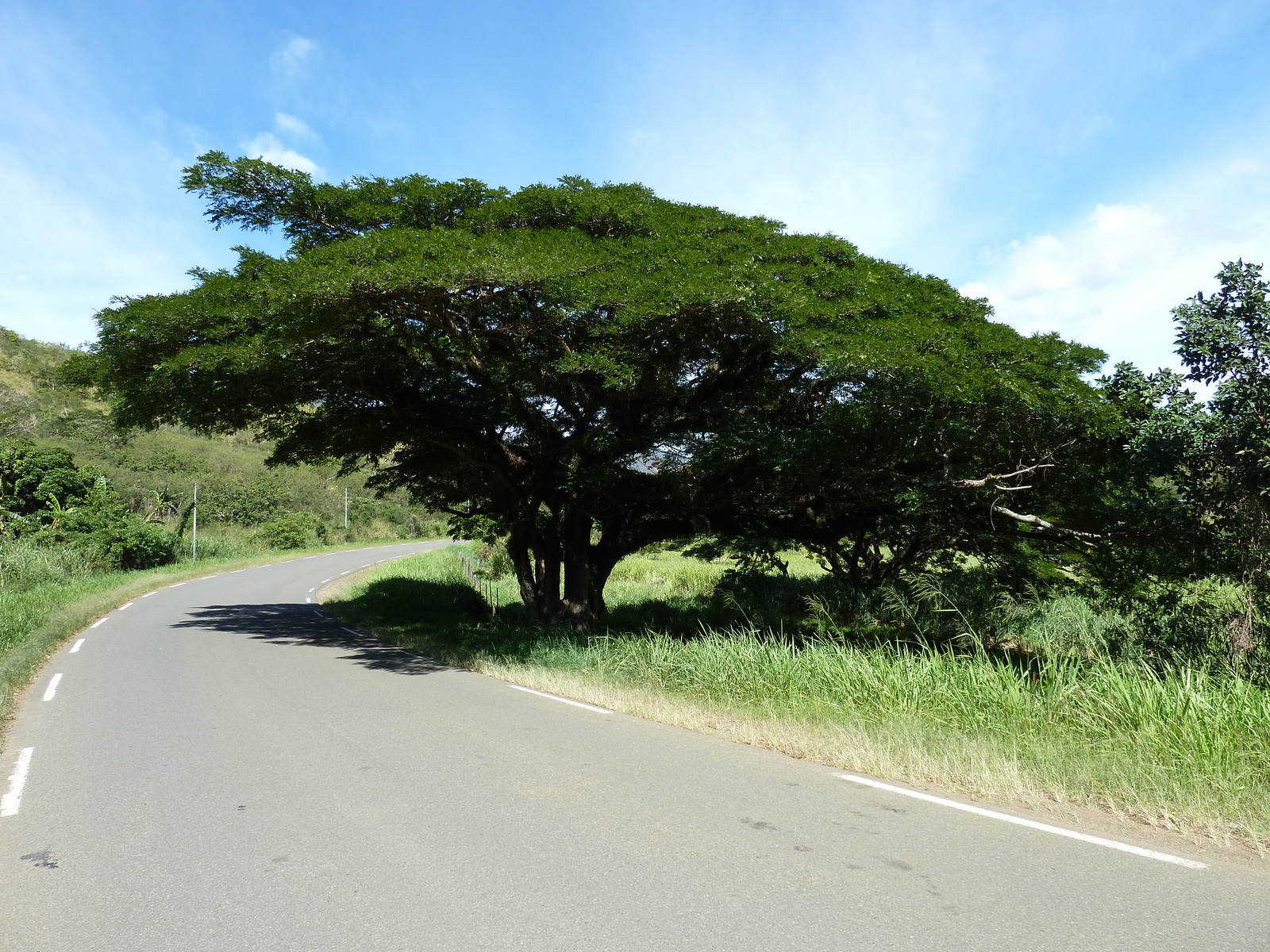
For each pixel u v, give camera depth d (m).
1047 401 8.99
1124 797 5.18
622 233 11.48
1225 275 8.54
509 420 14.34
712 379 12.52
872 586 18.64
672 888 3.88
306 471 71.62
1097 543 10.77
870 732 6.84
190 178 10.97
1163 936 3.37
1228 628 8.86
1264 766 5.39
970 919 3.54
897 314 10.61
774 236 11.74
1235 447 8.30
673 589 24.75
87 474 33.91
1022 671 8.11
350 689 9.39
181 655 12.15
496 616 17.38
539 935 3.41
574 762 6.17
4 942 3.38
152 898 3.80
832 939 3.35
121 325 10.55
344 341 10.66
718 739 6.98
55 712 8.09
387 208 10.81
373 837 4.57
